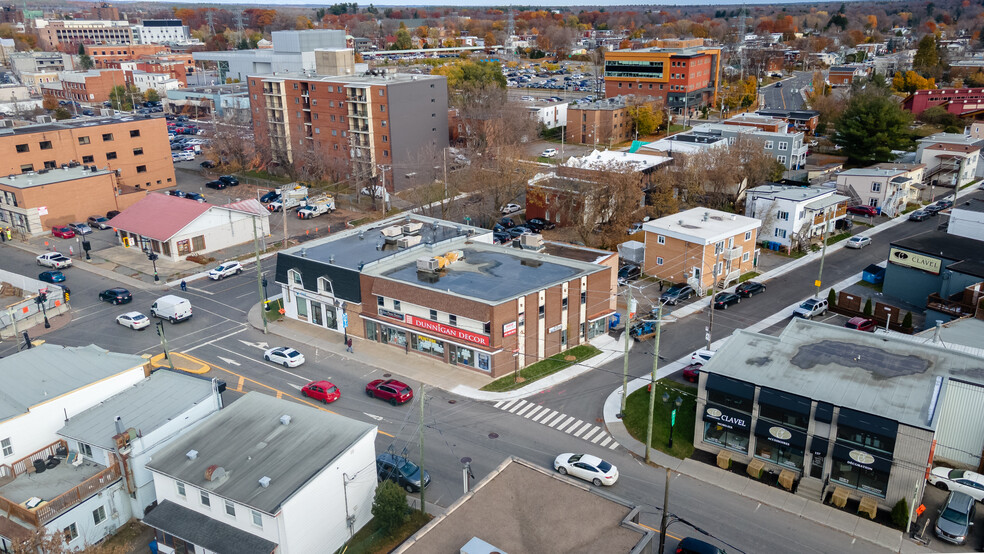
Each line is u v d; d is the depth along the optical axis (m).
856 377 41.50
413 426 46.38
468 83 169.38
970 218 70.31
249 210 86.25
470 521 30.17
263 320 61.56
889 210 94.56
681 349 57.22
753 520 37.12
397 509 35.53
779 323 61.94
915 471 36.12
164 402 40.41
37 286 68.81
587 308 58.34
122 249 84.31
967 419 40.47
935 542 35.38
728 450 42.75
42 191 89.00
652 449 43.91
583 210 80.88
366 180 106.19
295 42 173.88
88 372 41.69
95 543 35.91
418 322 55.34
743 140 99.62
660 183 88.00
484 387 51.41
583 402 49.47
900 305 66.44
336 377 53.31
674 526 36.56
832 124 136.25
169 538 34.53
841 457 38.28
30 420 37.59
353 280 58.62
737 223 72.94
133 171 108.88
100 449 37.25
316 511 33.78
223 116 143.12
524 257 62.34
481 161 104.94
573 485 32.62
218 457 35.56
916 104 153.12
